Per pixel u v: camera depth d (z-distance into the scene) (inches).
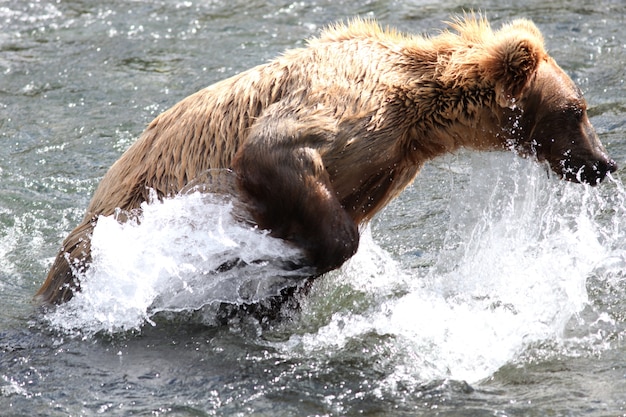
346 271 462.6
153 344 396.8
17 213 525.7
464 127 413.1
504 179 458.3
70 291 419.8
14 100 665.6
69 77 701.9
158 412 346.3
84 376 371.2
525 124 416.5
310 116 383.9
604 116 634.8
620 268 460.1
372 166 396.5
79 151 597.9
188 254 408.5
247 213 395.2
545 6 829.2
